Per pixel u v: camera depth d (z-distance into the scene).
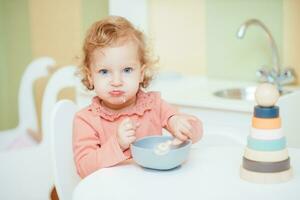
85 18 2.85
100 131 1.32
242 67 2.45
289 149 1.30
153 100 1.41
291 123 1.81
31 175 2.04
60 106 1.39
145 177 1.11
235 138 1.63
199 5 2.52
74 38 2.91
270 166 1.05
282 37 2.30
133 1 2.62
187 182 1.07
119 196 1.01
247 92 2.34
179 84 2.42
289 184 1.05
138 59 1.32
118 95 1.27
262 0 2.33
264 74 2.29
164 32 2.65
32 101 2.56
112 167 1.19
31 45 3.10
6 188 1.94
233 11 2.43
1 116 3.26
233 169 1.15
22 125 2.57
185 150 1.15
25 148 2.26
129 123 1.21
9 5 3.15
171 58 2.65
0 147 2.52
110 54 1.25
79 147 1.28
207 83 2.45
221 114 2.00
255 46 2.39
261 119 1.06
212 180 1.08
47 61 2.55
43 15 3.02
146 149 1.13
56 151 1.33
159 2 2.63
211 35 2.51
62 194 1.32
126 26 1.33
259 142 1.06
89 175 1.14
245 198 0.98
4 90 3.25
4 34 3.19
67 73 2.29
